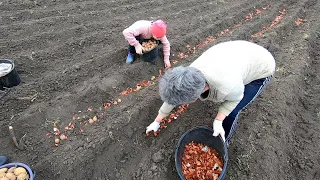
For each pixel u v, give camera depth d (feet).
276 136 13.30
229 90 8.85
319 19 21.36
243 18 22.25
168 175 12.30
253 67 10.10
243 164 12.36
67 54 17.13
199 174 11.95
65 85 15.21
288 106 14.70
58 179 11.59
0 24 18.56
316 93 15.66
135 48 15.49
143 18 20.70
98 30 19.11
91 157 12.19
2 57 16.20
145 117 13.91
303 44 18.66
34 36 17.75
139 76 16.08
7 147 12.33
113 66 16.53
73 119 13.56
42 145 12.53
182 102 8.20
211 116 14.38
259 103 14.73
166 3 22.98
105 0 22.33
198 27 20.45
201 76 8.16
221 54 9.32
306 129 13.92
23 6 20.39
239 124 13.89
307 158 12.74
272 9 23.17
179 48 18.22
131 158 12.79
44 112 13.58
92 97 14.51
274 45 18.89
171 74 8.12
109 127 13.01
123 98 14.73
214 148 12.59
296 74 16.30
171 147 13.07
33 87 14.80
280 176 12.26
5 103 13.94
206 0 23.84
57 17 19.44
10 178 10.14
